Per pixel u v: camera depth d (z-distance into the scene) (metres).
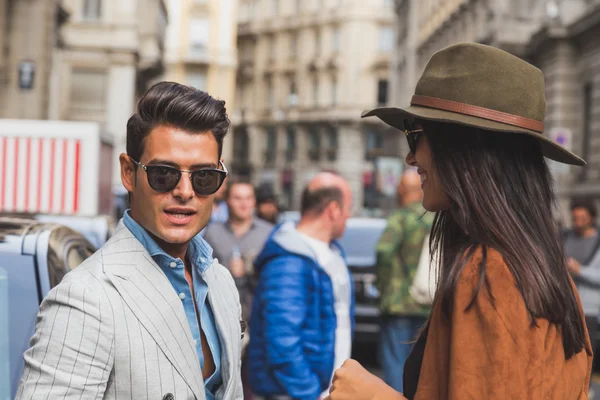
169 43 53.94
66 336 1.55
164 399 1.62
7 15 17.81
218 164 1.80
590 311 7.07
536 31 22.19
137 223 1.75
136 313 1.62
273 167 59.66
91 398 1.56
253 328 3.55
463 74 1.62
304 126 57.12
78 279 1.60
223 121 1.78
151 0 33.97
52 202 6.66
